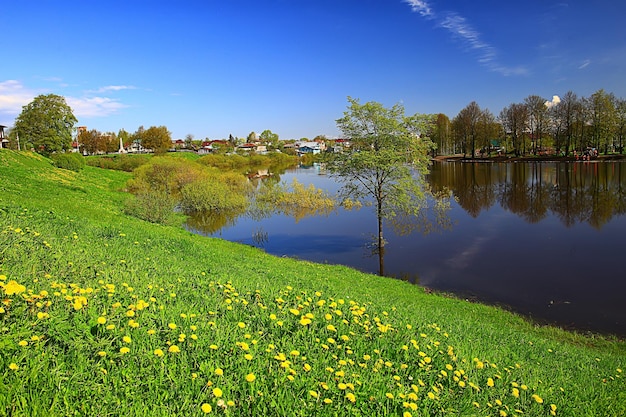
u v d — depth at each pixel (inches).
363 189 945.5
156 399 151.5
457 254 866.8
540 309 581.0
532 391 225.6
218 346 194.7
